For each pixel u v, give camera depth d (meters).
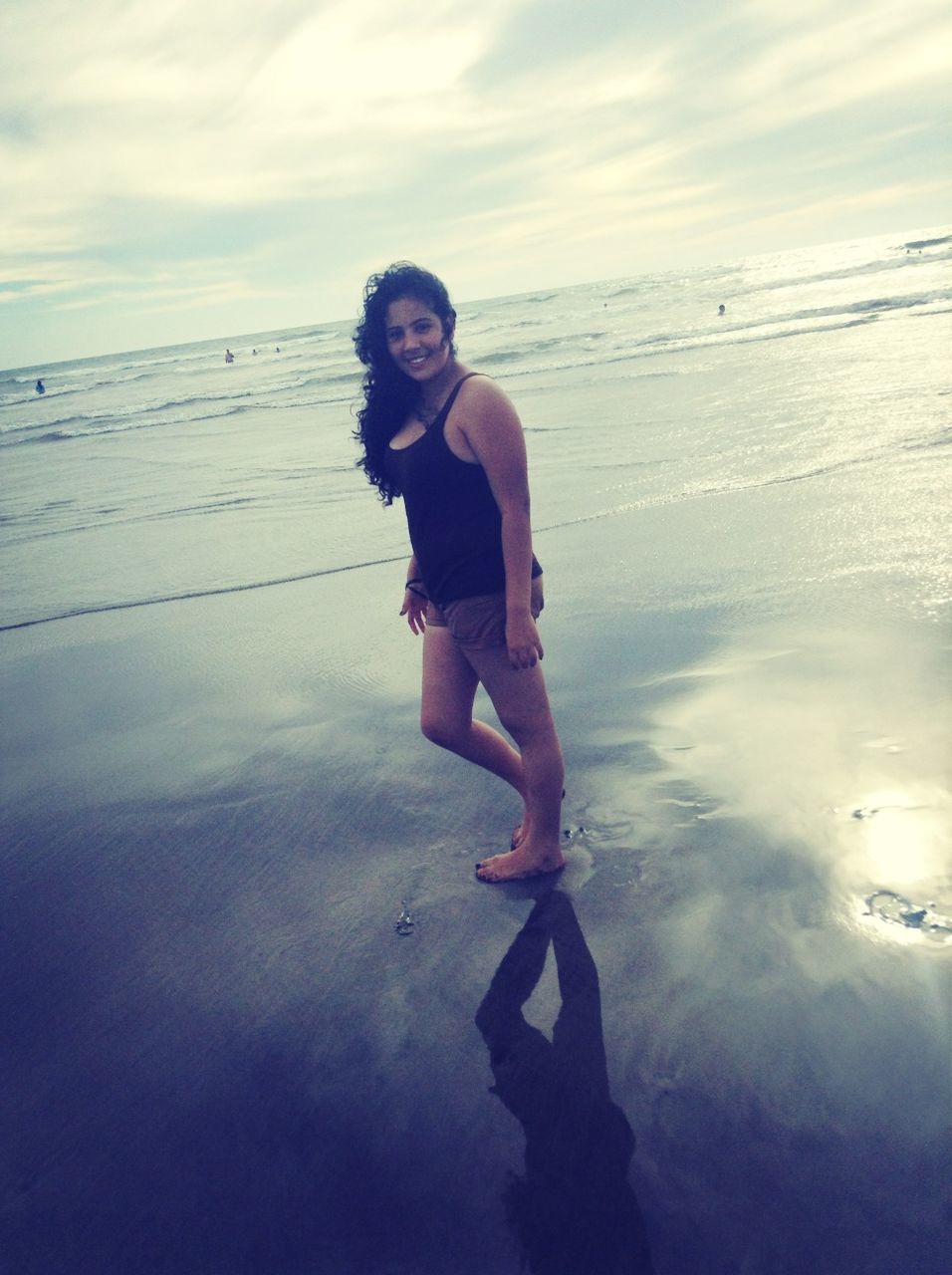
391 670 4.75
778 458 7.89
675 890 2.65
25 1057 2.36
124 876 3.17
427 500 2.55
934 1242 1.59
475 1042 2.20
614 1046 2.12
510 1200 1.78
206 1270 1.73
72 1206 1.90
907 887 2.49
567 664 4.36
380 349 2.54
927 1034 2.01
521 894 2.75
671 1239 1.66
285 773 3.78
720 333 22.70
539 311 54.97
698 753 3.36
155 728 4.45
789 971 2.26
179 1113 2.11
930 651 3.86
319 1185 1.87
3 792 3.98
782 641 4.22
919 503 5.96
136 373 57.09
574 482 8.23
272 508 9.36
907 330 15.80
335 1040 2.27
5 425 27.95
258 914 2.85
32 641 6.15
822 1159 1.76
